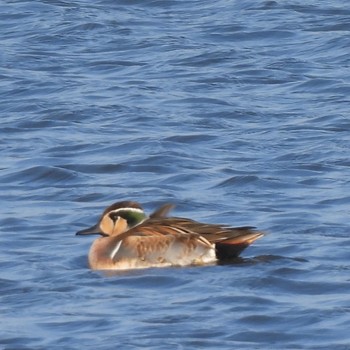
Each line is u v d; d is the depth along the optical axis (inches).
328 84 989.8
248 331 502.6
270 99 957.8
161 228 589.6
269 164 786.2
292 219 665.0
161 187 739.4
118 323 512.1
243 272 569.6
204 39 1137.4
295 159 797.9
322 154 807.1
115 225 592.4
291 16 1202.6
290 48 1106.7
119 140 846.5
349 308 524.7
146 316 518.9
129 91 979.9
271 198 713.0
